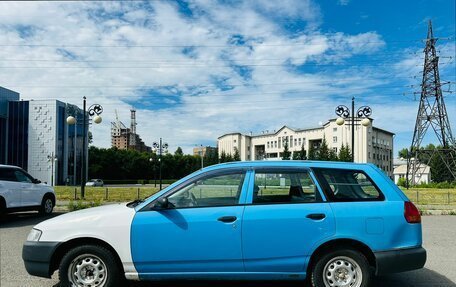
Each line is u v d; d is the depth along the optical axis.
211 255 4.75
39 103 71.12
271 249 4.76
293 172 5.06
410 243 4.91
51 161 70.06
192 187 5.02
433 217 15.44
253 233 4.76
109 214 4.94
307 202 4.91
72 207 15.87
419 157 64.19
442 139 60.12
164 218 4.82
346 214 4.84
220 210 4.83
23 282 5.72
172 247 4.77
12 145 71.06
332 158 77.56
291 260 4.76
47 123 70.81
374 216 4.86
